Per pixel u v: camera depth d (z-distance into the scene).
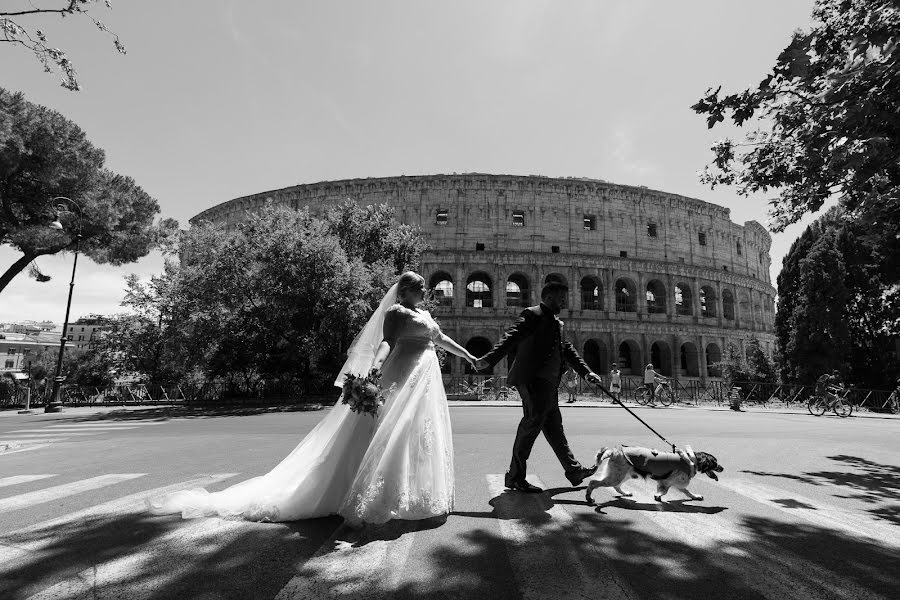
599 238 45.50
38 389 28.55
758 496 5.59
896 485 6.33
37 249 24.58
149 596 2.88
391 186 45.44
